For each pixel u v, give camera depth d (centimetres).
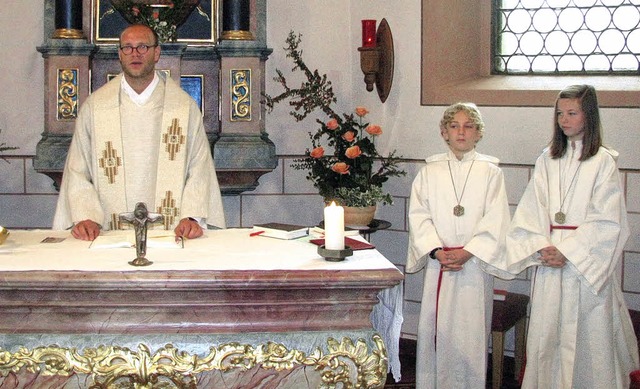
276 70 556
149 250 331
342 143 525
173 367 293
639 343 441
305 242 352
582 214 400
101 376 292
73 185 407
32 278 286
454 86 545
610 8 535
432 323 434
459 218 431
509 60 566
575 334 398
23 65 575
